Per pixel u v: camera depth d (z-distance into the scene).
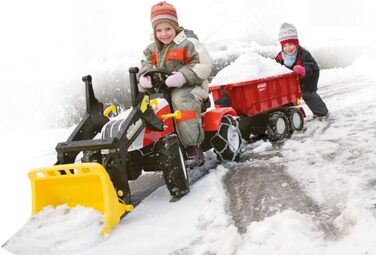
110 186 3.28
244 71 5.61
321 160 4.42
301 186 3.79
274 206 3.44
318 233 2.83
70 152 3.57
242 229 3.10
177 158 3.87
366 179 3.61
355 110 6.83
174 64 4.58
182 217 3.42
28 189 4.77
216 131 4.81
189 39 4.57
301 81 6.57
